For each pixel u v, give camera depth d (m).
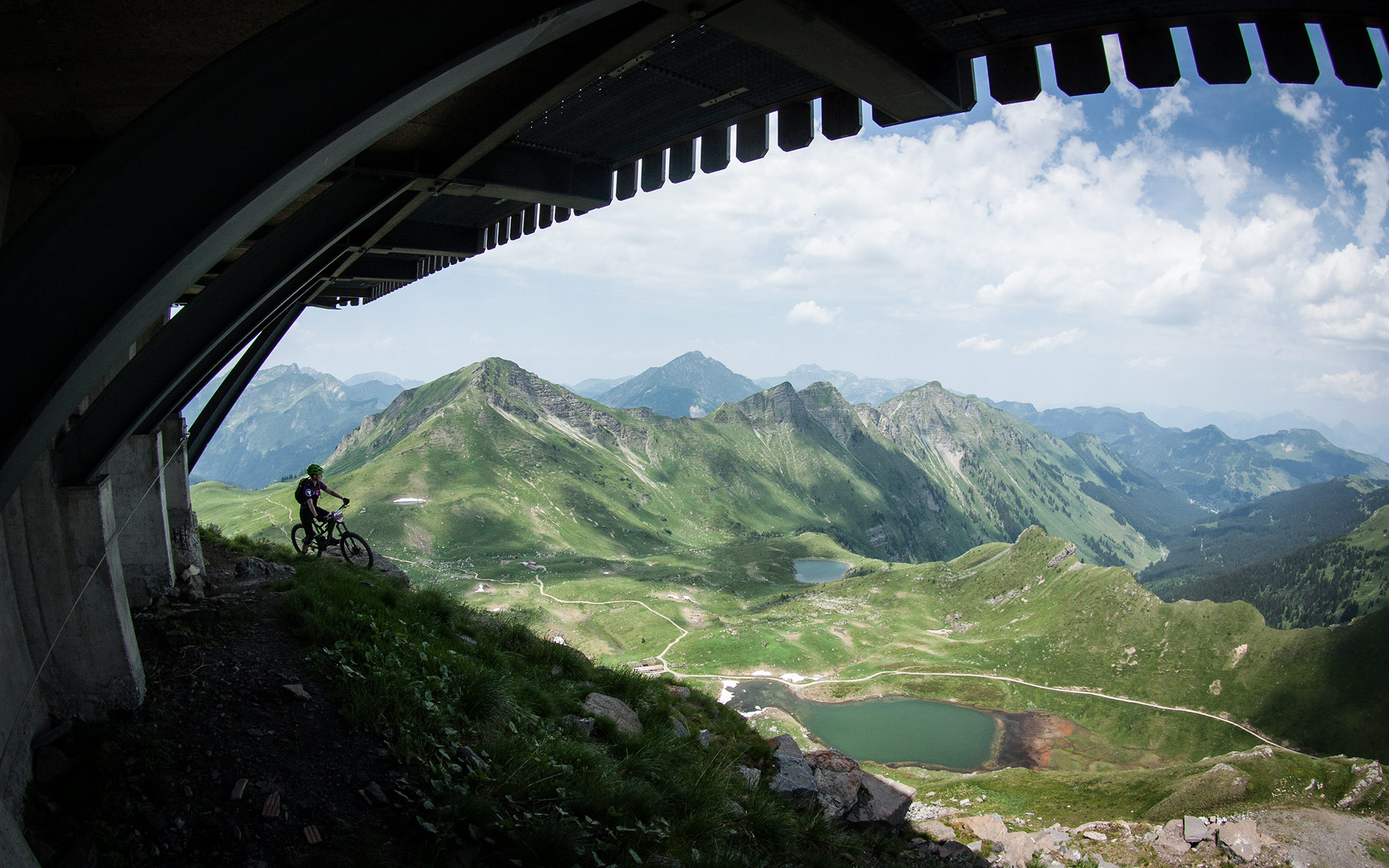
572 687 12.45
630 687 13.51
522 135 10.17
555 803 8.04
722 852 8.47
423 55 2.95
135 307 2.83
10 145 6.42
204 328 8.16
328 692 8.59
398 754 7.85
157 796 6.91
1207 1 5.20
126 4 5.34
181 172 2.85
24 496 7.15
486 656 11.84
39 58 5.68
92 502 7.46
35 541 7.21
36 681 7.10
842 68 5.71
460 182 10.10
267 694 8.35
